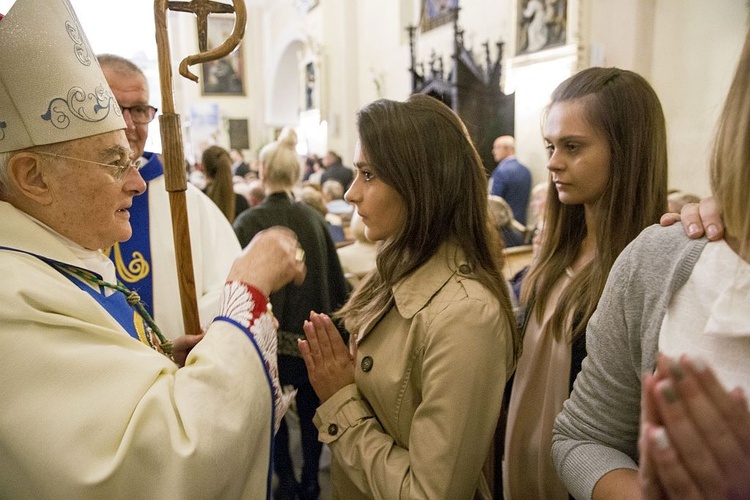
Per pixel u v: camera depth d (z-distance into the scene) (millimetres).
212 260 1718
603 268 1037
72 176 825
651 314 667
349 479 1072
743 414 466
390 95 8688
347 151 9773
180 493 710
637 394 722
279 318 2082
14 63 774
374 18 8984
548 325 1143
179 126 1041
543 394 1139
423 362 912
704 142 3553
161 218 1624
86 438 707
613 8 4109
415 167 947
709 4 3477
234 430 768
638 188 1041
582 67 4379
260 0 14102
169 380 787
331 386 1076
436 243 981
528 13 4969
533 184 5078
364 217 1013
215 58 1024
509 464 1188
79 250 892
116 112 897
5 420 697
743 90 569
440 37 7234
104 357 753
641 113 1033
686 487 468
